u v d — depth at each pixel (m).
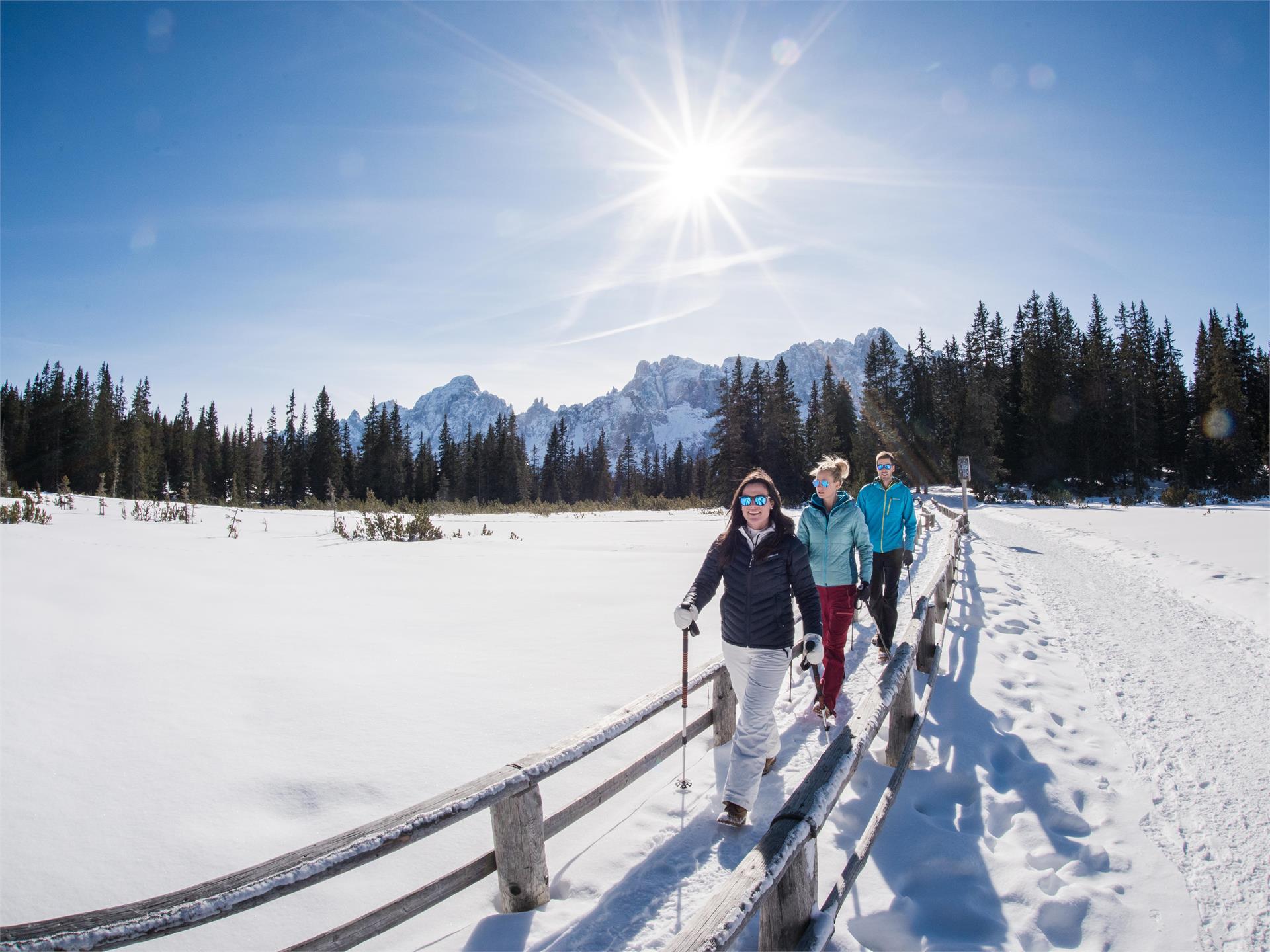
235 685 5.52
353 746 4.48
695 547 16.86
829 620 5.41
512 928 2.84
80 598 8.12
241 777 4.03
